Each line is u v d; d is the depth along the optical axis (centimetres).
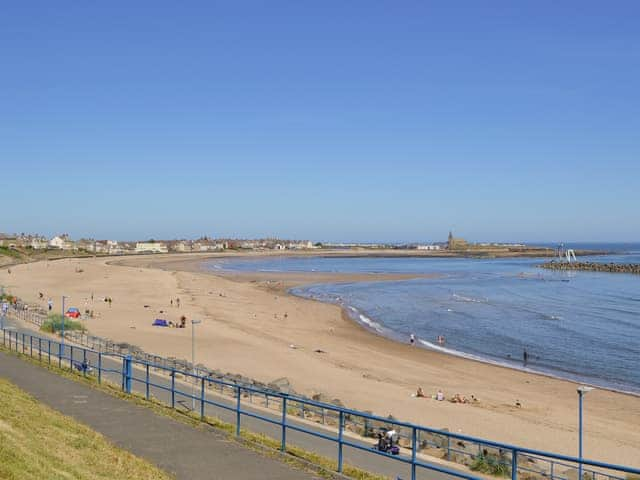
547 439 2669
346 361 4547
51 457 1128
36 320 5216
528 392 3841
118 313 6919
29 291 9506
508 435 2677
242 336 5419
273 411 2095
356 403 3081
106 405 1766
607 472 2228
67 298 8481
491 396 3656
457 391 3750
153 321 6278
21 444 1132
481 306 8681
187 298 8881
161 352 4391
